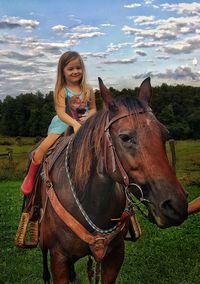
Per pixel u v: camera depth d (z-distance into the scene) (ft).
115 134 10.01
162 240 25.41
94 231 11.74
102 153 10.85
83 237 11.61
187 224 29.19
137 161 9.56
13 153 96.17
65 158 12.26
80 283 19.02
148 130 9.69
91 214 11.61
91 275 15.25
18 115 159.84
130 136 9.68
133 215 13.33
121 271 20.21
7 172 74.23
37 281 19.61
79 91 14.05
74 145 12.05
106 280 12.73
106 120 10.65
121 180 10.11
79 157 11.71
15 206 40.27
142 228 27.94
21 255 23.62
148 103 10.82
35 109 155.22
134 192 9.87
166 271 20.26
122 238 12.35
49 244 12.55
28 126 157.17
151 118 9.91
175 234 26.68
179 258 22.07
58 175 12.34
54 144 13.79
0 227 30.78
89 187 11.50
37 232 13.58
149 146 9.54
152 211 9.52
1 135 158.61
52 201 12.07
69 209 11.84
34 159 13.80
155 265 20.92
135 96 10.73
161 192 9.27
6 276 20.27
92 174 11.39
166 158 9.64
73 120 13.24
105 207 11.50
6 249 24.85
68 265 12.50
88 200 11.58
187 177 57.72
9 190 54.08
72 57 13.75
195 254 22.66
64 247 12.11
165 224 9.34
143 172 9.50
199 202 13.11
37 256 23.36
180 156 78.07
